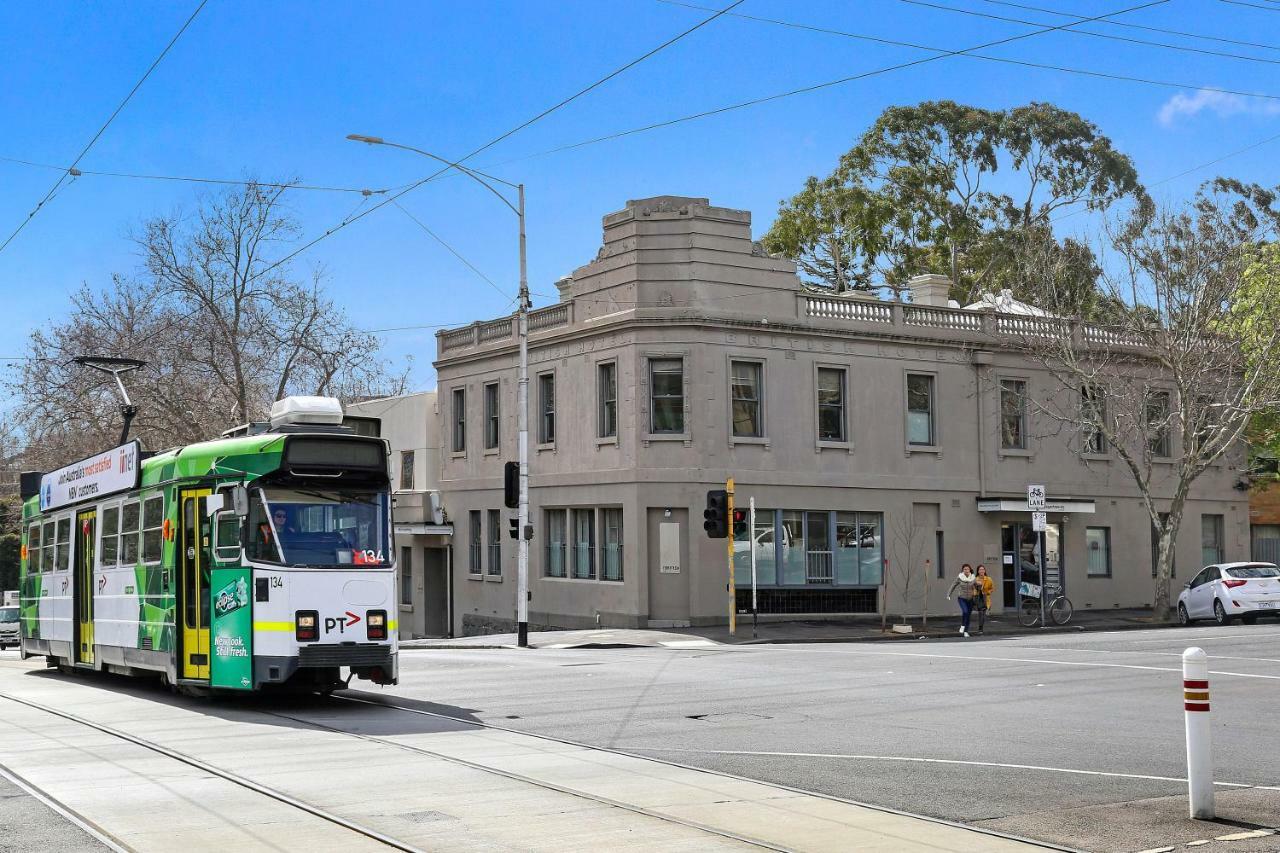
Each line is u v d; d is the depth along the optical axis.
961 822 10.02
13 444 60.28
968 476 42.19
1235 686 19.56
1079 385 43.72
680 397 38.12
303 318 53.22
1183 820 10.00
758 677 22.17
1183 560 46.28
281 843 9.38
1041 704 17.78
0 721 16.80
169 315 52.75
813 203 63.22
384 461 17.94
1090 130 62.34
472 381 45.66
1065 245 48.47
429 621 47.91
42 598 25.72
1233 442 43.78
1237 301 42.25
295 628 17.00
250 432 18.45
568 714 17.14
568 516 40.59
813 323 39.78
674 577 37.78
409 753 13.62
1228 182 60.28
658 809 10.52
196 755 13.55
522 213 35.28
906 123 62.16
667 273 38.19
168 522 19.19
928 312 42.12
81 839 9.53
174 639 18.75
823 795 11.15
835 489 39.81
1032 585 42.94
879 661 25.41
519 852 9.06
